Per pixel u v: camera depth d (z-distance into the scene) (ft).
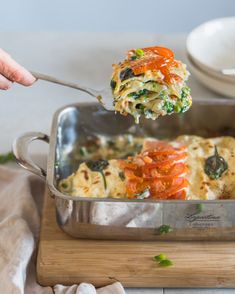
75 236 2.91
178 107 2.80
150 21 5.66
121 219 2.78
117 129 3.53
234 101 3.42
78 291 2.68
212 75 3.78
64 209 2.77
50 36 4.57
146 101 2.77
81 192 3.00
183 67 2.83
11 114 3.88
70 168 3.43
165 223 2.80
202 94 3.97
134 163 3.09
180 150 3.18
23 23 5.74
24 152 2.98
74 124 3.46
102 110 3.43
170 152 3.09
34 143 3.65
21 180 3.26
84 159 3.48
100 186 3.02
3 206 3.19
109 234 2.87
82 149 3.51
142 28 5.72
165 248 2.87
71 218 2.80
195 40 4.09
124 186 3.02
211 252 2.84
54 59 4.33
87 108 3.42
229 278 2.77
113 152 3.51
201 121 3.51
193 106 3.45
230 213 2.75
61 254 2.84
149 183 2.98
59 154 3.30
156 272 2.76
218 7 5.57
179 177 3.00
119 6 5.56
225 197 3.07
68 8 5.60
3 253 2.81
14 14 5.68
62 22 5.70
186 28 5.71
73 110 3.41
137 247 2.88
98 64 4.27
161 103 2.76
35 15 5.66
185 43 4.43
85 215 2.77
